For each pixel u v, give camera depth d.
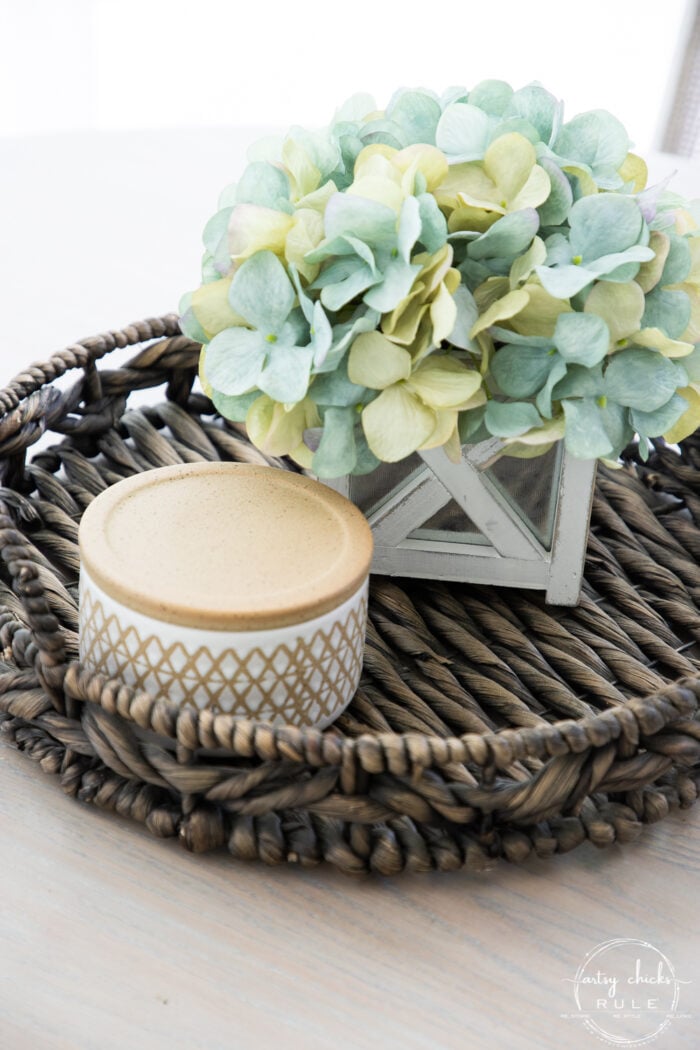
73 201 0.94
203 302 0.45
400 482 0.52
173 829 0.42
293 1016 0.37
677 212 0.47
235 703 0.42
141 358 0.64
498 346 0.46
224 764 0.43
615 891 0.42
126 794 0.43
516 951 0.40
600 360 0.43
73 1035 0.36
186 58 1.86
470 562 0.54
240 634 0.40
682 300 0.44
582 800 0.42
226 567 0.42
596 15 1.75
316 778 0.40
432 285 0.42
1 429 0.56
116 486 0.47
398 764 0.38
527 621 0.54
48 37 1.73
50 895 0.40
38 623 0.42
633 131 1.77
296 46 1.85
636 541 0.61
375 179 0.43
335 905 0.41
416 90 0.49
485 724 0.48
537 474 0.51
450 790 0.41
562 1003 0.38
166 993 0.37
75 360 0.59
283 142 0.49
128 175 0.98
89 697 0.41
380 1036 0.36
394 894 0.41
